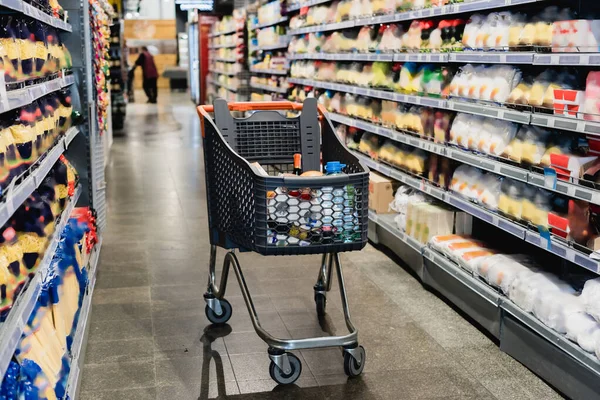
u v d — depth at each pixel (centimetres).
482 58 345
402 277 438
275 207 275
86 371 303
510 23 339
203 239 527
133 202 657
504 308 315
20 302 187
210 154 316
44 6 285
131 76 1966
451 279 376
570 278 312
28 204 245
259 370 309
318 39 650
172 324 359
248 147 335
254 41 1101
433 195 412
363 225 280
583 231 279
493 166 337
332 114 607
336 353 328
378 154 521
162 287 417
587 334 263
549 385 294
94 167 416
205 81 1861
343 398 283
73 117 389
